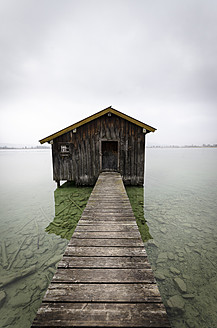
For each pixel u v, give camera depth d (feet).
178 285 10.27
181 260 12.91
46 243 15.62
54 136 30.22
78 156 30.99
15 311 8.95
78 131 30.48
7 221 20.68
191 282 10.71
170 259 13.02
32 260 13.20
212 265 12.36
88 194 28.25
